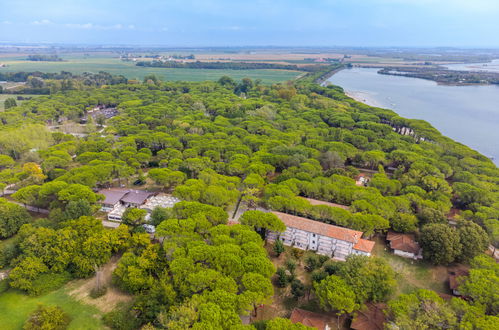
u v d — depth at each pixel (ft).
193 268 231.09
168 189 407.23
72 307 230.68
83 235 277.23
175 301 221.25
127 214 310.65
